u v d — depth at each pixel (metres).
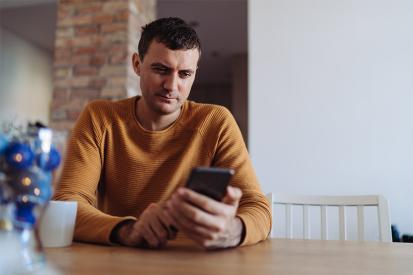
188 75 0.92
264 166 2.04
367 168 1.93
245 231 0.67
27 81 4.45
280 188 2.01
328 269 0.50
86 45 2.56
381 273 0.48
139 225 0.64
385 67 1.97
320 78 2.04
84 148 0.95
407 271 0.50
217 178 0.55
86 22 2.59
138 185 0.98
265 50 2.13
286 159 2.03
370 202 1.03
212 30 4.11
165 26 0.89
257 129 2.08
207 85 6.19
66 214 0.65
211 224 0.56
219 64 5.25
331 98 2.02
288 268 0.50
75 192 0.85
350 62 2.02
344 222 1.05
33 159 0.42
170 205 0.56
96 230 0.68
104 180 1.01
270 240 0.78
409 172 1.88
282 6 2.14
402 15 1.99
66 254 0.57
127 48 2.51
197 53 0.92
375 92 1.97
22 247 0.41
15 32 4.24
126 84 2.48
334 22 2.07
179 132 1.01
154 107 0.95
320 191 1.96
